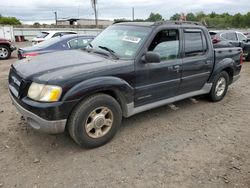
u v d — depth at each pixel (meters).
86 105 3.27
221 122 4.58
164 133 4.07
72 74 3.17
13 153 3.36
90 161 3.25
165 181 2.90
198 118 4.72
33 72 3.29
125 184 2.84
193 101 5.66
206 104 5.51
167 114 4.85
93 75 3.30
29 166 3.11
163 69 4.11
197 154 3.48
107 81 3.36
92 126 3.44
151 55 3.66
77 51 4.34
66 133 3.92
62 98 3.06
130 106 3.82
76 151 3.46
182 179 2.95
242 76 8.70
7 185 2.78
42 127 3.14
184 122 4.52
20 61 4.02
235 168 3.17
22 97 3.26
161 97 4.33
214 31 11.46
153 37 3.98
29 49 7.33
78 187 2.78
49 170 3.05
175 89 4.50
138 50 3.81
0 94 5.85
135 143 3.72
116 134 3.96
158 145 3.69
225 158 3.39
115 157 3.36
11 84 3.78
